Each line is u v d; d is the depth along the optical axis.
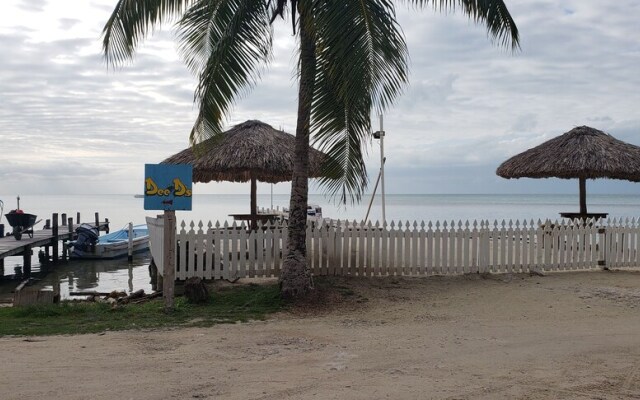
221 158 13.45
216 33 10.66
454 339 8.14
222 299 11.01
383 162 18.23
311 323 9.31
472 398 5.61
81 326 9.00
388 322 9.41
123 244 28.77
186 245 12.30
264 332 8.62
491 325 9.17
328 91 10.20
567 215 16.64
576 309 10.41
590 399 5.61
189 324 9.17
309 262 12.58
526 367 6.68
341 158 10.81
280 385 5.96
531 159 16.42
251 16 10.73
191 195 10.15
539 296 11.41
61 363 6.77
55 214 27.31
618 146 15.87
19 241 24.80
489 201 170.50
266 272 12.45
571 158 15.55
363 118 10.05
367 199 158.12
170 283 10.06
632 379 6.25
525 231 13.71
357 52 8.61
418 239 13.11
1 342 7.92
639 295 11.41
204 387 5.88
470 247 13.43
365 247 12.82
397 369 6.57
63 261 27.77
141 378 6.19
